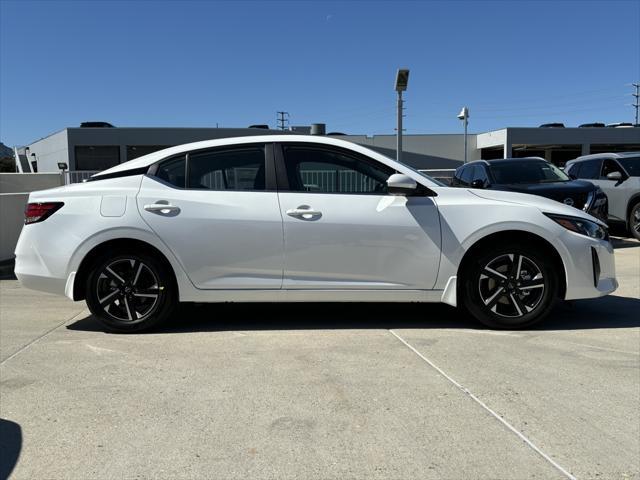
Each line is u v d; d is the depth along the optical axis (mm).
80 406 3371
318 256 4738
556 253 4797
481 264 4766
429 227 4738
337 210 4742
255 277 4773
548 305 4793
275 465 2697
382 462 2717
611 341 4547
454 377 3773
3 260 8688
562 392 3520
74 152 43281
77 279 4828
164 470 2664
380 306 5840
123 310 4867
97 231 4707
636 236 11344
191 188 4859
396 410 3275
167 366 4035
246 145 4949
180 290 4781
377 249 4738
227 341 4629
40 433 3039
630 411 3252
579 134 42000
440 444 2881
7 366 4066
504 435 2973
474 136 48219
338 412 3256
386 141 47906
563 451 2811
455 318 5316
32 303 6191
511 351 4305
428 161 48375
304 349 4395
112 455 2803
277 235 4715
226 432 3029
